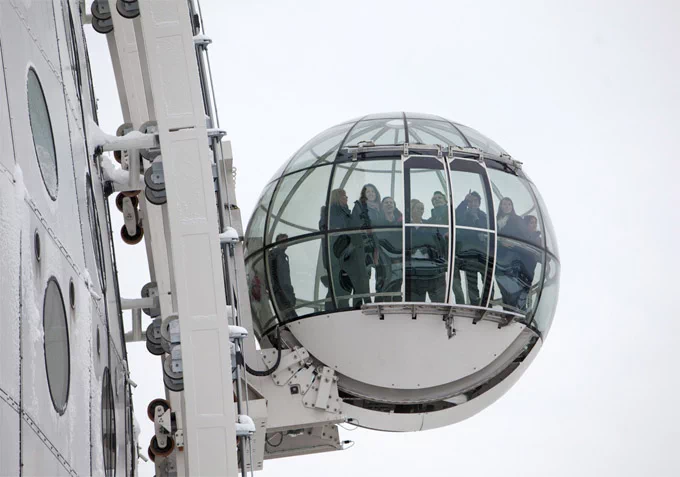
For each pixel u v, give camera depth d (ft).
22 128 167.02
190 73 228.02
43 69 191.11
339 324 306.55
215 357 220.23
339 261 309.83
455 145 320.91
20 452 151.64
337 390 301.84
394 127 329.72
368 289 307.37
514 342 319.06
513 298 313.94
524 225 318.86
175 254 222.48
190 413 218.59
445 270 308.19
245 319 298.35
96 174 244.63
